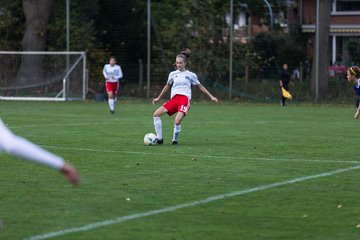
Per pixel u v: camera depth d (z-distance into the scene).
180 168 29.47
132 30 95.69
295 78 89.50
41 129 47.28
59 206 21.56
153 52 92.25
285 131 47.53
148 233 18.25
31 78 89.62
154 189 24.48
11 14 97.00
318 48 86.56
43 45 92.38
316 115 65.62
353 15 113.00
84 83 88.62
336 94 86.56
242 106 81.25
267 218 20.11
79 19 96.38
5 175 27.30
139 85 92.44
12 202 22.16
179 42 90.81
